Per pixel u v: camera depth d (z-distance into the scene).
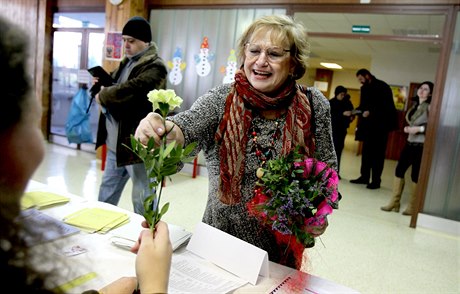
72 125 5.46
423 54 8.20
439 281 2.43
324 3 4.03
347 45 7.96
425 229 3.54
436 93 3.49
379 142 5.10
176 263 1.06
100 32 5.68
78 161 4.93
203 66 4.75
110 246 1.10
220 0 4.55
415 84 8.40
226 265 1.06
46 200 1.36
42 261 0.42
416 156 3.86
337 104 5.38
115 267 0.98
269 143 1.20
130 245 1.08
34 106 0.45
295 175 0.96
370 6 3.84
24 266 0.39
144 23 2.34
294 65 1.24
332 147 1.33
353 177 6.01
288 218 0.93
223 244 1.08
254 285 0.99
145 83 2.20
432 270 2.60
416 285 2.35
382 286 2.30
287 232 0.93
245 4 4.43
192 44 4.80
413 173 3.89
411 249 2.98
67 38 5.98
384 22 4.92
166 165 0.84
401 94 8.53
